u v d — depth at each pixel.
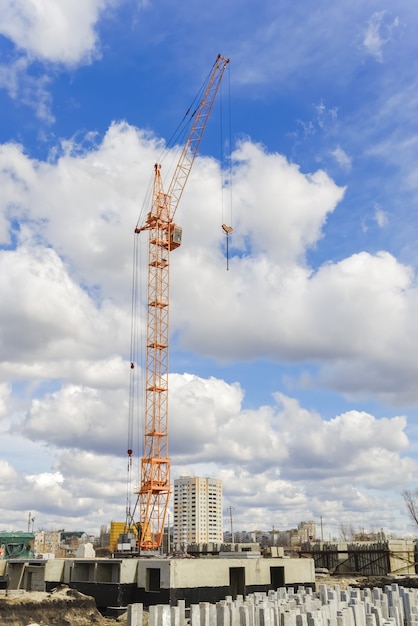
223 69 126.06
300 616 29.81
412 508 115.06
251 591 53.22
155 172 124.44
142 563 51.12
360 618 32.78
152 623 30.59
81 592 53.19
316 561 92.50
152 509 108.69
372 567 85.56
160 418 112.94
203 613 30.88
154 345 115.88
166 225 122.31
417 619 32.91
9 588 61.00
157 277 119.56
